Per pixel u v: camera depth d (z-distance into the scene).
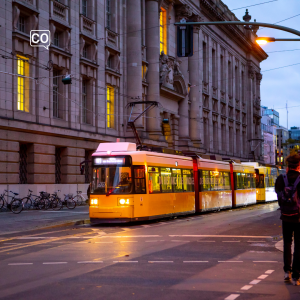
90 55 36.03
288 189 7.80
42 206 28.52
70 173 32.97
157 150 23.62
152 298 6.93
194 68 54.00
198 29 54.94
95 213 19.89
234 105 69.88
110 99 39.00
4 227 18.53
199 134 53.97
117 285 7.82
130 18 40.69
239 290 7.48
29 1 29.50
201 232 16.22
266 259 10.53
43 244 13.59
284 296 7.10
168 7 49.16
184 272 8.96
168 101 48.62
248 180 37.84
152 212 20.95
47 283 8.05
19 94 28.88
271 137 119.31
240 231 16.41
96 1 36.84
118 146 20.73
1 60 26.97
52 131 30.72
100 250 12.00
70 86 33.03
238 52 72.38
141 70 41.06
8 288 7.74
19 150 29.19
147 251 11.75
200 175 27.50
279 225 18.56
